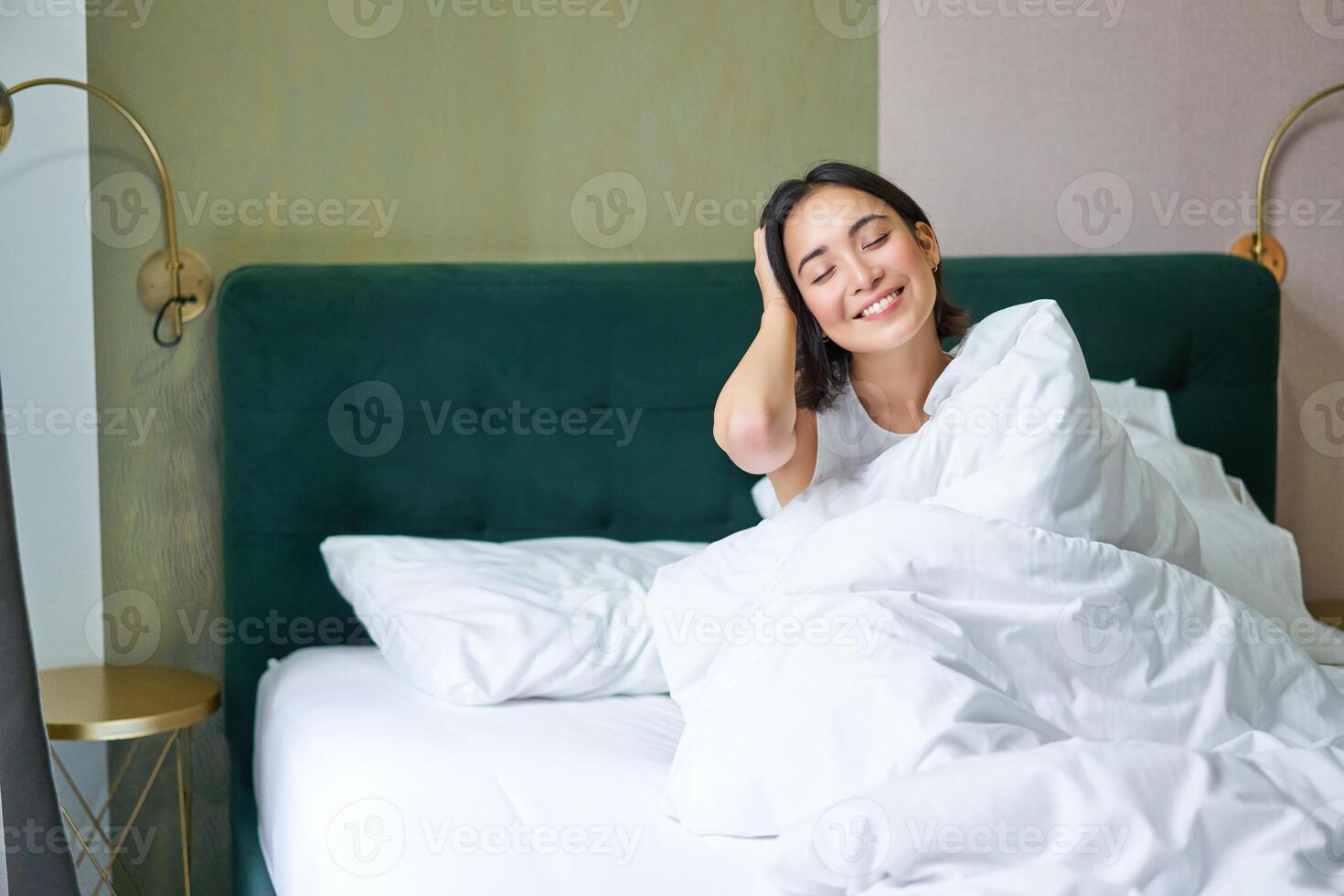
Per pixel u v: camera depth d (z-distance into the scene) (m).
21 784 1.75
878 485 1.68
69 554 2.27
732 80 2.54
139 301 2.29
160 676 2.22
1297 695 1.51
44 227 2.21
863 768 1.30
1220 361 2.64
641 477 2.41
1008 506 1.56
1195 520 2.07
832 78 2.58
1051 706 1.42
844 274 1.67
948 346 2.44
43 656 2.27
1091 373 2.56
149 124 2.28
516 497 2.36
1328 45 2.80
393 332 2.28
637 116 2.50
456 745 1.65
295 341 2.23
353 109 2.37
